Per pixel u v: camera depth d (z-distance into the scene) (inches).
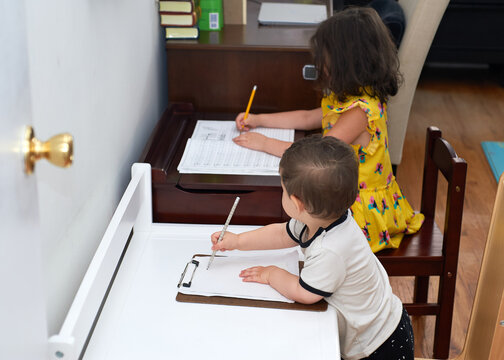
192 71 78.3
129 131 63.5
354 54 65.2
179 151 68.0
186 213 62.4
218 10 82.3
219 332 44.9
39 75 38.4
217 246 52.3
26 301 30.6
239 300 48.0
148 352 42.9
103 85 53.2
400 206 72.6
